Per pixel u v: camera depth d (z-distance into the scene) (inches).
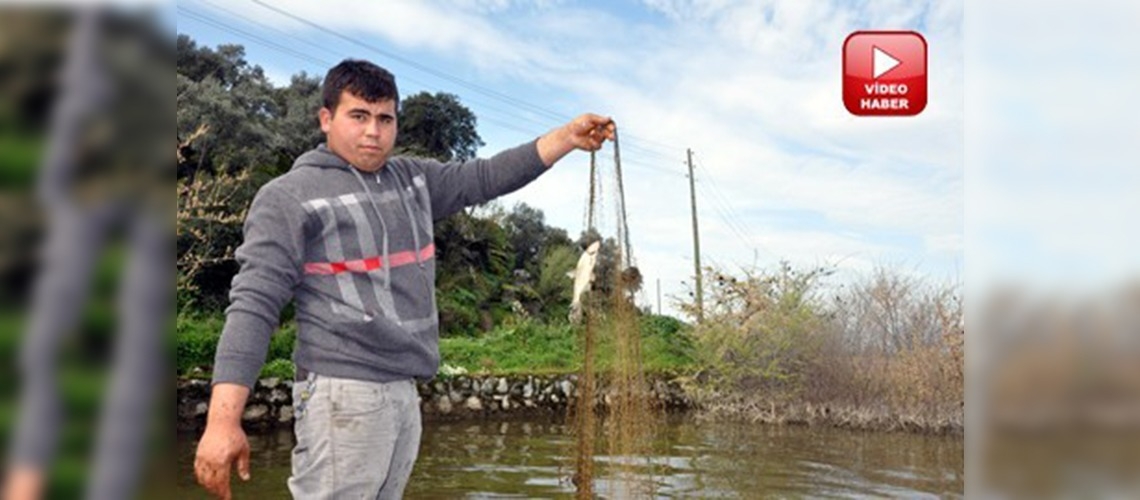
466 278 812.0
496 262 884.0
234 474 223.5
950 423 362.6
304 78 780.0
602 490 165.8
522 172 92.3
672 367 469.7
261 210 72.9
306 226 72.8
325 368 72.7
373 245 75.2
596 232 106.3
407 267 77.9
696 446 312.7
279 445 294.7
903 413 375.6
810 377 406.9
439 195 88.3
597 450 222.8
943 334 367.6
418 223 81.0
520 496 211.8
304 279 73.7
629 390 127.3
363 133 75.9
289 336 413.4
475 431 369.4
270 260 70.6
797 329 411.2
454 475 243.1
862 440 339.0
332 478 72.2
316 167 76.3
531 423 412.8
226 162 432.1
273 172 575.8
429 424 401.4
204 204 323.0
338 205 74.2
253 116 609.3
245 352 67.8
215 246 446.3
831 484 236.7
